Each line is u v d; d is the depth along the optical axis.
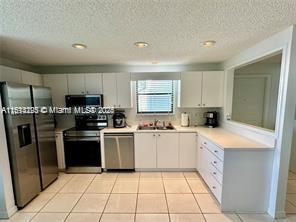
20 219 1.98
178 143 3.16
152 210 2.12
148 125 3.64
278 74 3.59
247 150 1.97
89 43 2.11
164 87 3.66
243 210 2.07
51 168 2.82
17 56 2.72
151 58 2.97
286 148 1.85
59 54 2.62
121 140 3.15
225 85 3.14
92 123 3.58
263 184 2.02
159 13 1.39
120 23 1.56
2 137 1.97
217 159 2.18
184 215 2.03
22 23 1.53
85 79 3.33
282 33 1.78
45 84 3.33
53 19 1.46
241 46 2.29
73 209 2.16
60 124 3.67
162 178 2.97
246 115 3.82
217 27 1.68
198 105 3.32
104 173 3.21
